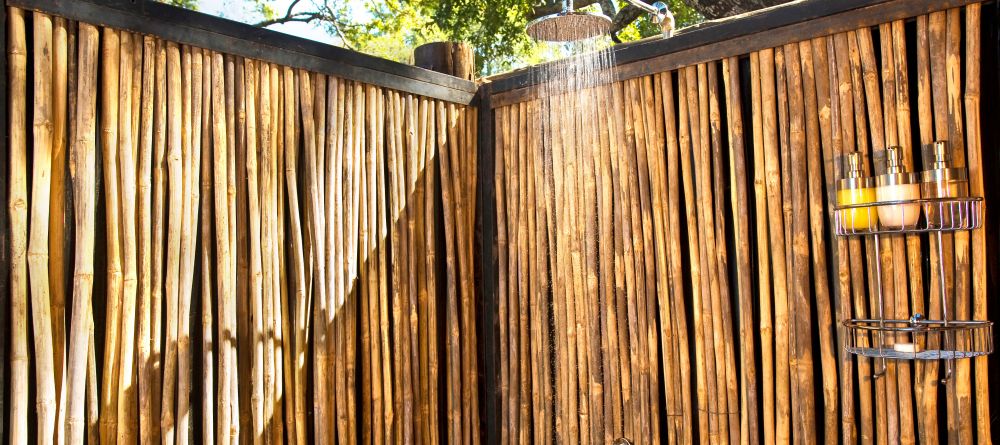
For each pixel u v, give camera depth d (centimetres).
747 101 224
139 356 196
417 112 264
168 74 204
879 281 190
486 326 278
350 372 240
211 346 209
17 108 176
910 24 197
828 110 206
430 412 263
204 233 210
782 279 215
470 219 277
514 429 269
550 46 264
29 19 181
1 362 173
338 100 240
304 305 229
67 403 182
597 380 252
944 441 192
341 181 240
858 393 205
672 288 235
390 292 256
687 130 232
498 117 279
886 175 186
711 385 228
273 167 224
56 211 182
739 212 221
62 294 183
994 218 187
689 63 230
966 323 181
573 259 257
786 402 214
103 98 191
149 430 197
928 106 190
